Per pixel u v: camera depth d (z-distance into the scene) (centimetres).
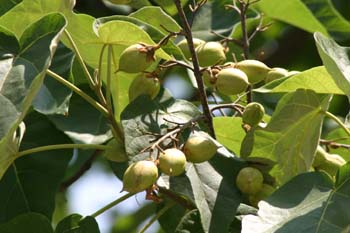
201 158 293
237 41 313
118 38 300
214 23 333
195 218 298
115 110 313
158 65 301
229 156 300
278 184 302
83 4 348
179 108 301
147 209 367
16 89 284
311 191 289
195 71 296
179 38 323
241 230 289
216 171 298
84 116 317
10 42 288
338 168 295
